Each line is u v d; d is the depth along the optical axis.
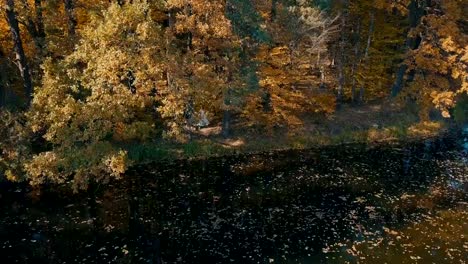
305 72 27.70
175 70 22.58
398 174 22.83
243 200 19.75
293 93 26.22
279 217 18.27
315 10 26.03
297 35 25.48
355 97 32.12
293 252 15.73
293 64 26.17
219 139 25.78
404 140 28.08
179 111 22.05
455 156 25.44
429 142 27.78
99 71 20.25
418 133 28.89
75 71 20.61
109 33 20.25
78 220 17.84
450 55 28.77
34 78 23.75
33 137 22.08
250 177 22.19
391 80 32.31
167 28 22.81
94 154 20.17
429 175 22.73
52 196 19.84
